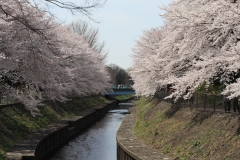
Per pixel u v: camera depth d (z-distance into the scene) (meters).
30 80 15.41
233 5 9.40
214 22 9.88
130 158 13.32
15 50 12.76
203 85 16.45
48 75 15.34
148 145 14.95
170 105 19.80
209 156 10.34
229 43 10.07
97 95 60.28
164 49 15.12
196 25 11.02
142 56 27.86
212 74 10.46
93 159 17.47
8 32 13.14
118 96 84.88
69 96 39.81
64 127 22.33
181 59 13.16
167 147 13.20
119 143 15.83
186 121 14.62
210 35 11.20
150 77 18.64
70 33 37.38
